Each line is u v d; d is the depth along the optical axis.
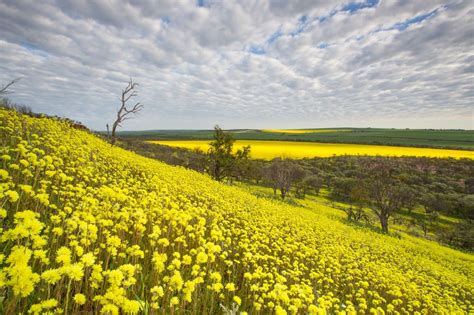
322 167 79.12
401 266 19.69
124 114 28.12
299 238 15.63
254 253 9.55
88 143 17.25
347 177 66.75
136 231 7.00
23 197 6.69
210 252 6.59
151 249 6.91
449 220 56.53
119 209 8.08
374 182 45.91
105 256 5.81
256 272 7.27
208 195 17.73
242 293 7.21
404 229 51.06
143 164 19.39
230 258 8.95
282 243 12.51
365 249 20.73
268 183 63.53
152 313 4.36
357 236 26.39
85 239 5.03
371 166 71.75
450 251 35.44
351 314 7.40
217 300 6.33
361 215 48.88
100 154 16.05
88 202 7.05
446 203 53.22
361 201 50.09
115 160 16.34
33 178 8.32
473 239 43.66
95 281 4.31
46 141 11.60
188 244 8.15
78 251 4.51
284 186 53.44
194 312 5.28
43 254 4.03
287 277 9.34
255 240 11.23
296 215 26.89
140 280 5.48
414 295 12.21
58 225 6.10
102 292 4.48
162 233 7.95
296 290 6.88
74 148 13.34
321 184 68.06
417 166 72.44
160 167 22.84
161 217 8.59
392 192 42.72
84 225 5.17
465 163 74.44
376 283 12.70
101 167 13.63
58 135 14.48
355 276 12.51
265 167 66.19
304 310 6.96
